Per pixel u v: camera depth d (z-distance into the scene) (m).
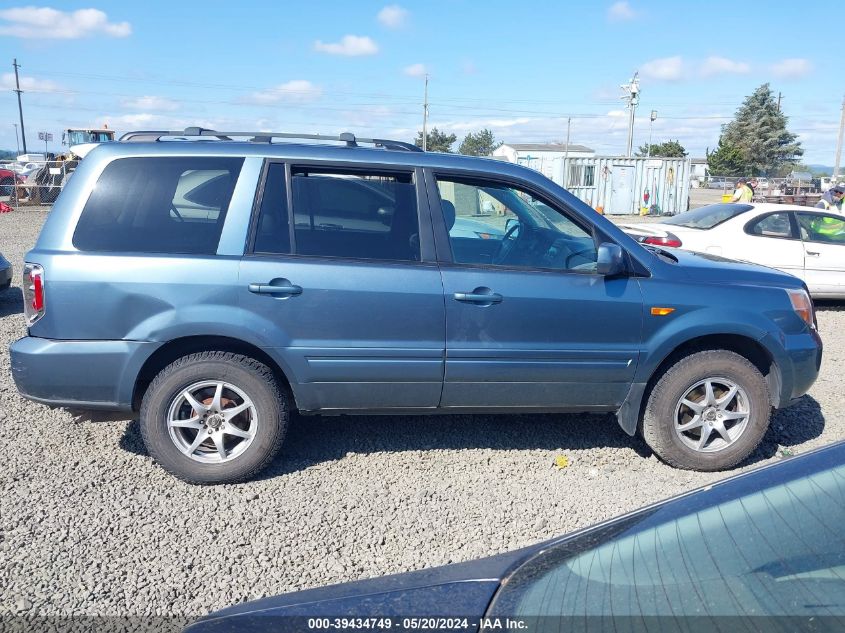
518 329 4.41
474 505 4.25
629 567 1.86
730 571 1.75
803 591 1.65
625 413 4.70
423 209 4.43
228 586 3.40
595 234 4.61
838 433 5.50
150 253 4.20
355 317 4.27
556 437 5.29
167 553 3.66
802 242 10.05
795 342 4.75
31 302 4.25
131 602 3.26
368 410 4.49
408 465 4.76
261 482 4.47
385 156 4.46
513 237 4.55
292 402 4.59
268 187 4.33
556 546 2.10
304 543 3.79
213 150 4.37
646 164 32.75
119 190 4.29
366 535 3.89
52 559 3.58
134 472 4.56
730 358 4.65
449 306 4.33
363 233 4.37
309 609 1.95
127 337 4.18
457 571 2.11
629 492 4.45
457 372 4.41
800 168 80.44
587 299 4.46
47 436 5.10
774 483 1.98
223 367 4.27
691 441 4.73
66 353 4.17
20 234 19.52
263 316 4.21
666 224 10.87
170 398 4.27
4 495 4.21
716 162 79.56
